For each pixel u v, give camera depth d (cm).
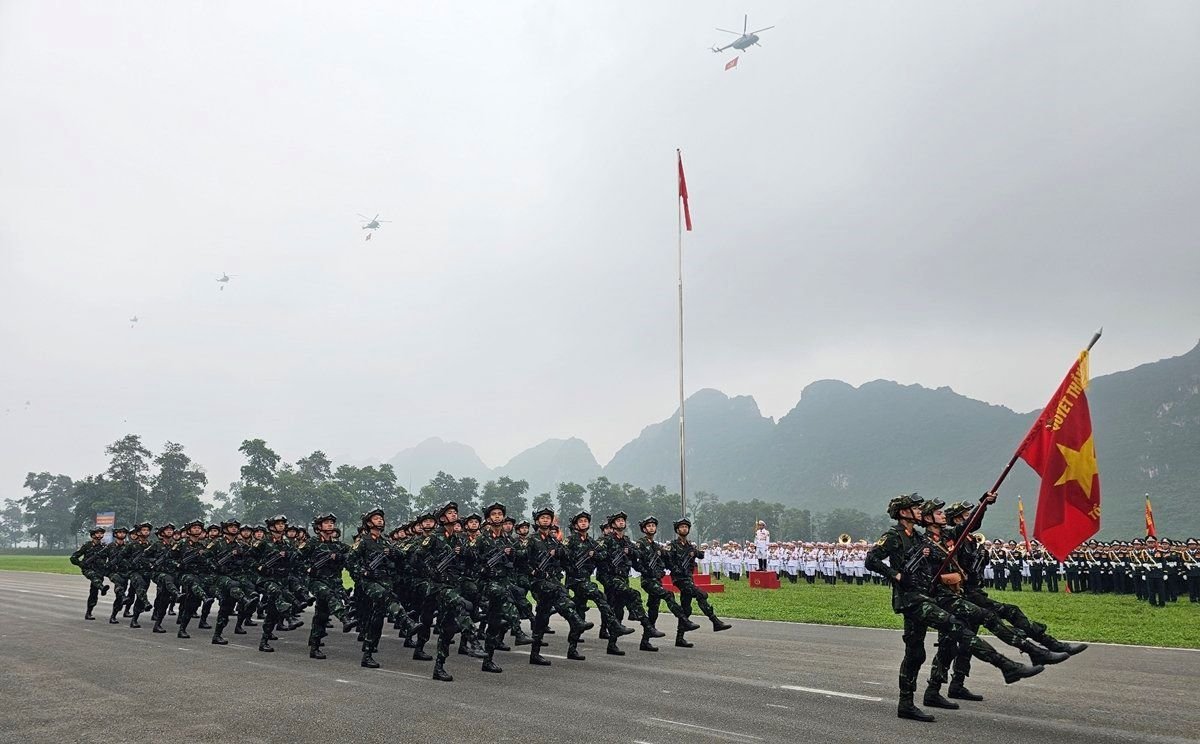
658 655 1357
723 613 2155
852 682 1076
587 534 1397
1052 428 1014
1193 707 905
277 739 783
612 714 878
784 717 857
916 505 921
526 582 1314
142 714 902
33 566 6469
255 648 1481
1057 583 3153
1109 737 761
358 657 1361
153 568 1820
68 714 905
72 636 1678
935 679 905
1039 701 943
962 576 912
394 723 845
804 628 1795
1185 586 2795
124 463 12312
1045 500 1004
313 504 11381
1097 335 995
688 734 783
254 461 11381
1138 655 1353
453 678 1123
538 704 938
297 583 1490
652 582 1428
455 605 1143
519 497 15200
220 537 1655
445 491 14562
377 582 1248
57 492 16225
